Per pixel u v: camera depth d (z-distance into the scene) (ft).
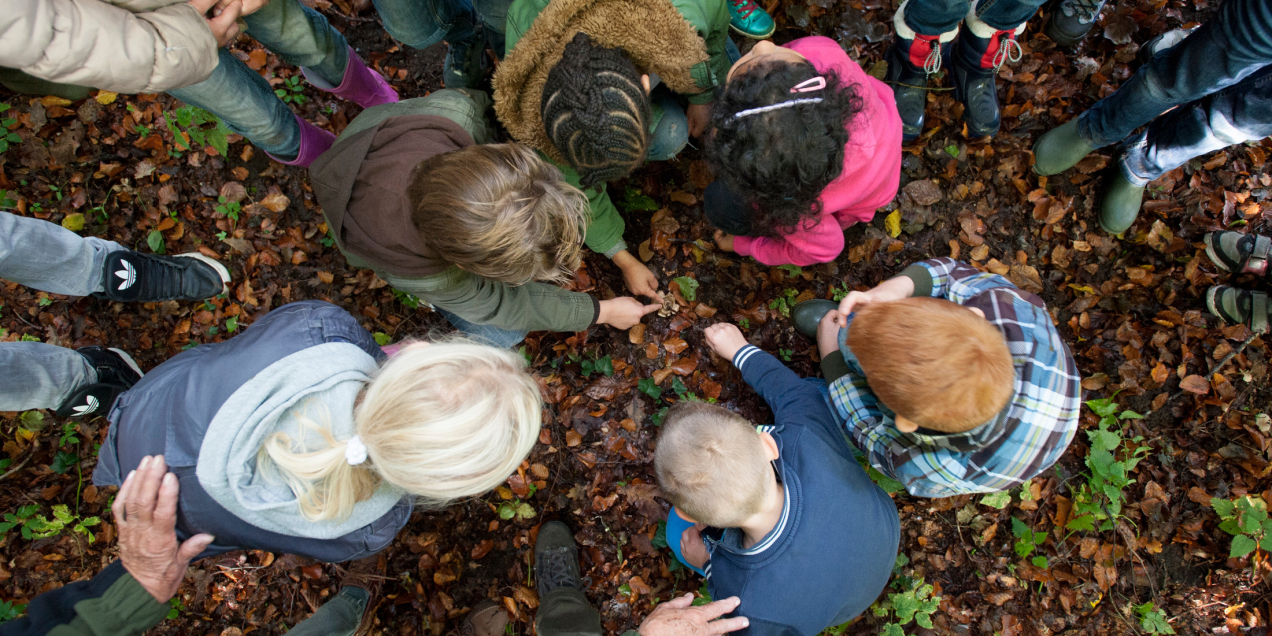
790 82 5.90
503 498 9.26
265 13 6.50
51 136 9.13
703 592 8.86
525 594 9.00
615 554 9.13
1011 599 9.08
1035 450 6.35
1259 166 9.27
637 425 9.40
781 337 9.53
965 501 9.21
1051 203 9.46
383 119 6.40
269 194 9.55
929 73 9.12
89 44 4.28
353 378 5.08
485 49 8.79
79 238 7.33
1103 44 9.64
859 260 9.57
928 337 5.39
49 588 8.73
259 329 5.36
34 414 8.73
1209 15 9.48
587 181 5.90
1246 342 8.96
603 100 5.11
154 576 5.03
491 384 4.68
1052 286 9.59
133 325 9.20
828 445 7.17
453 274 6.25
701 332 9.57
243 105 6.87
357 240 5.98
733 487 5.87
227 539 5.20
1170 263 9.39
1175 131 7.98
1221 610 8.93
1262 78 6.90
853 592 6.71
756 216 7.21
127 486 4.78
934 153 9.62
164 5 4.84
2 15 3.83
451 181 5.02
